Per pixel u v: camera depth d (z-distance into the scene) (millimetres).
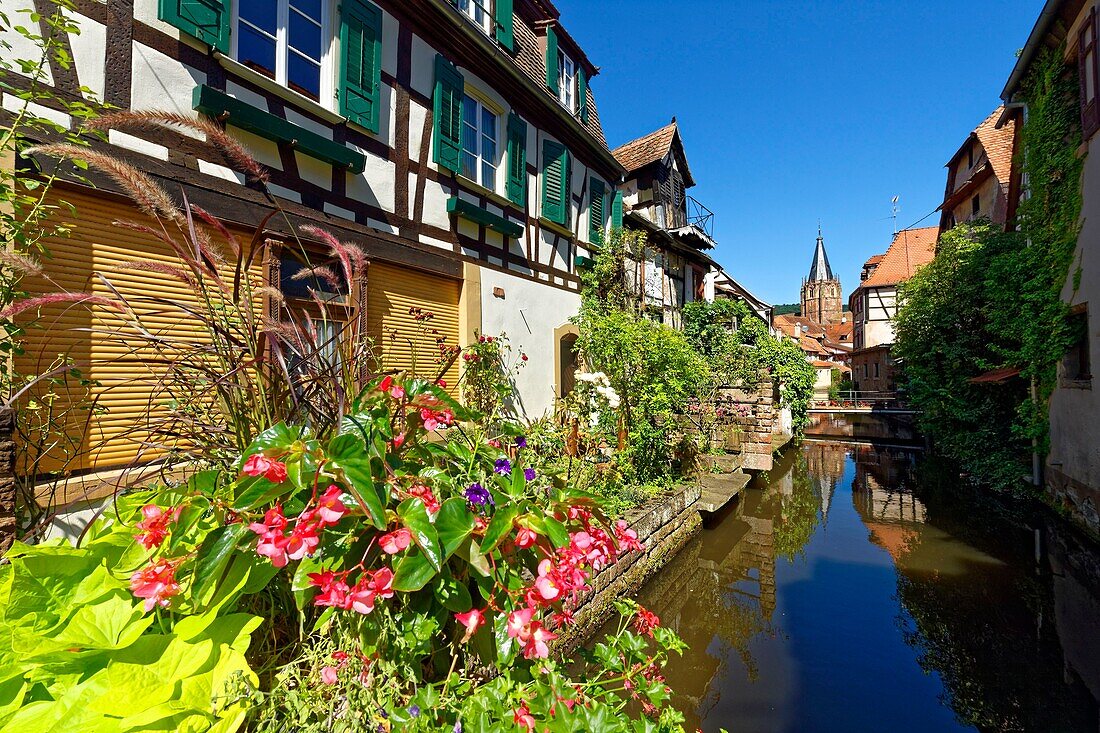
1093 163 6855
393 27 5484
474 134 6863
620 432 6527
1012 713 3574
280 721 1436
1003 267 9109
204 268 1925
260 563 1598
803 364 16922
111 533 1871
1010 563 6336
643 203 13508
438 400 1937
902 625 4867
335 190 4816
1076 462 7219
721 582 5934
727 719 3543
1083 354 7316
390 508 1686
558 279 8602
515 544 1734
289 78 4488
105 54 3258
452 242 6324
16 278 2393
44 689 1347
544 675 1896
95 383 2660
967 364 11305
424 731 1444
